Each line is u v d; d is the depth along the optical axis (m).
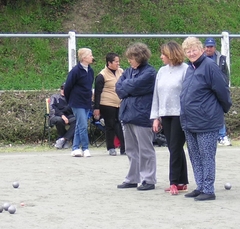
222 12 28.16
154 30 26.19
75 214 8.55
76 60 18.67
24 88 20.27
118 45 24.05
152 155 10.36
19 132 17.03
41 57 23.64
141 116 10.16
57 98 16.52
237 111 18.55
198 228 7.63
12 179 11.51
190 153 9.58
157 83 9.94
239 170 12.32
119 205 9.13
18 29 25.12
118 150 15.96
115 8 26.59
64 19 25.94
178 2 27.70
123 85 10.19
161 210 8.73
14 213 8.63
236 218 8.17
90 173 12.20
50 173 12.20
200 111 9.10
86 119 14.75
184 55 9.77
